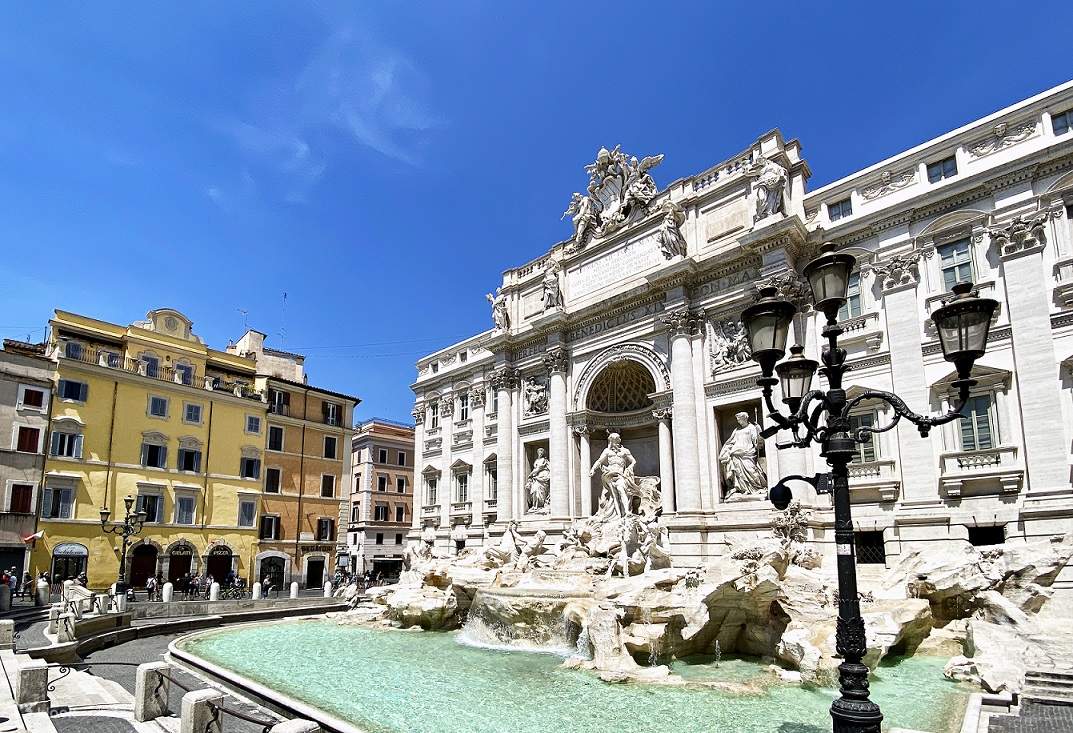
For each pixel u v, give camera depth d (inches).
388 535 3284.9
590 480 1664.6
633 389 1711.4
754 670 845.8
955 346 404.5
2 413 1796.3
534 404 1867.6
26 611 1310.3
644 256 1638.8
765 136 1433.3
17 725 528.1
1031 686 674.8
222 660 948.0
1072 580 940.6
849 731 393.7
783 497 475.5
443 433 2226.9
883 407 1208.2
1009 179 1123.3
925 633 898.1
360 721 626.5
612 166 1753.2
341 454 2642.7
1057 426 1021.2
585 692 734.5
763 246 1348.4
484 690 747.4
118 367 2075.5
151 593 1722.4
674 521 1400.1
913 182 1261.1
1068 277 1044.5
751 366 1365.7
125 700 666.2
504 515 1850.4
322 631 1254.3
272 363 2662.4
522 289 1982.0
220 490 2235.5
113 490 1984.5
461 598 1268.5
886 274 1240.8
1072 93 1088.8
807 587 971.9
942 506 1111.0
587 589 1064.8
